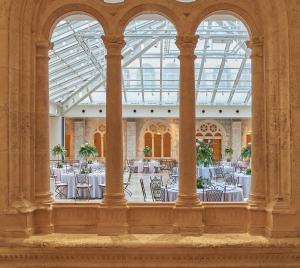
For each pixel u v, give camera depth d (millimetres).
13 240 5273
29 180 5652
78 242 5238
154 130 26312
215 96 21812
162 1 5750
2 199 5418
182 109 5742
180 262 5273
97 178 12875
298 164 5387
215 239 5336
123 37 5805
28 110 5621
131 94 21969
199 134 25906
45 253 5250
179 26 5773
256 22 5766
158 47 18328
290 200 5375
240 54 18344
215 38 16219
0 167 5422
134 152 25812
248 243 5223
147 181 17141
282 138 5461
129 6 5754
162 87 21094
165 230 5742
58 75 16875
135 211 5773
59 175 14719
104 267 5273
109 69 5758
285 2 5379
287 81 5406
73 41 14281
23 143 5566
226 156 25625
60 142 21391
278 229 5348
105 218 5645
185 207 5613
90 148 16469
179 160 5770
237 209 5777
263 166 5703
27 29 5602
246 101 22031
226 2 5746
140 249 5234
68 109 21453
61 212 5805
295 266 5258
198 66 19328
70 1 5762
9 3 5414
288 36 5387
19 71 5523
